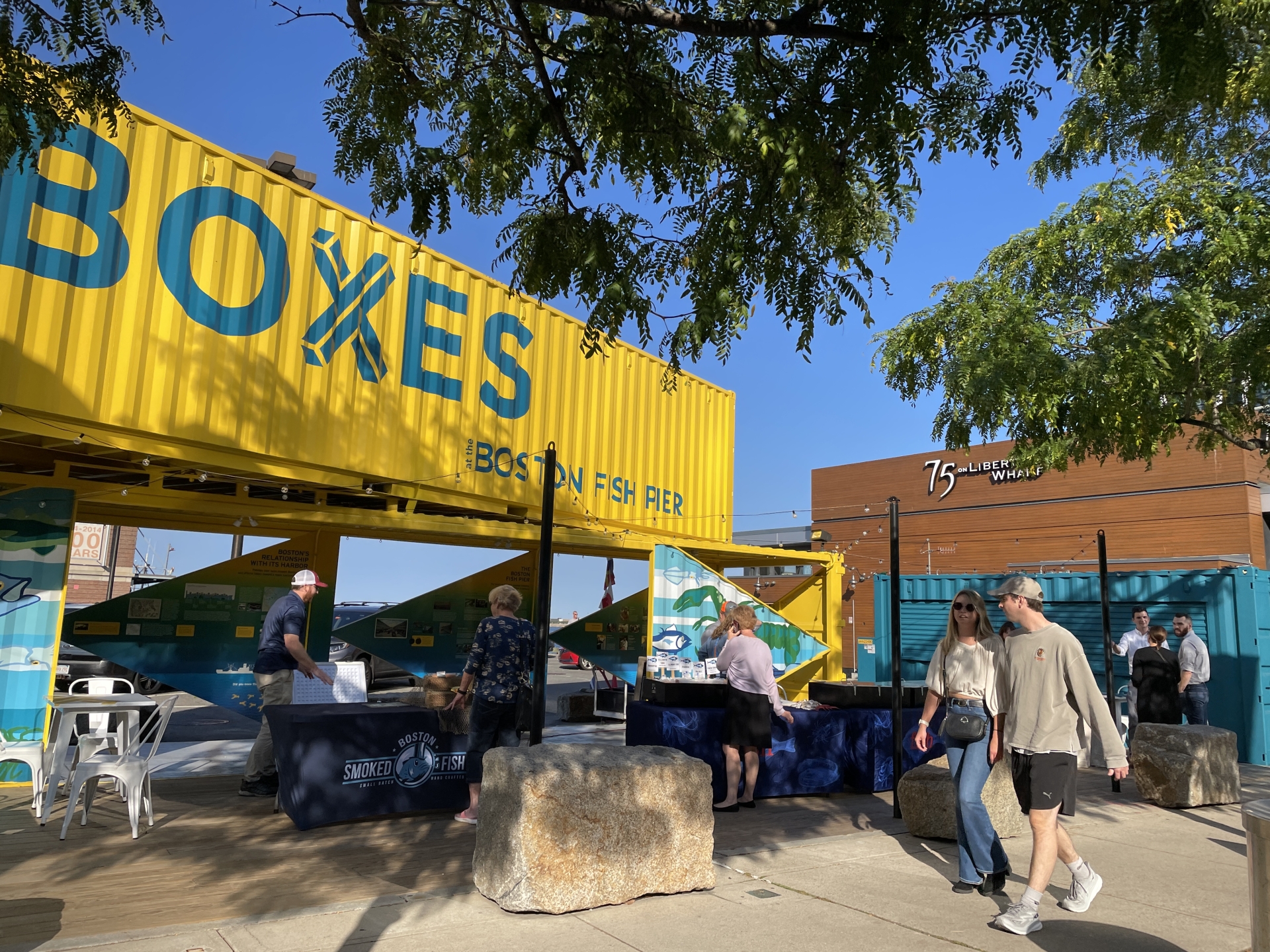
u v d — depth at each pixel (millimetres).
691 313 5332
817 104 4820
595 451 11398
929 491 38344
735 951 3602
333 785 5664
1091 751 9922
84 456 6891
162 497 7699
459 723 6293
